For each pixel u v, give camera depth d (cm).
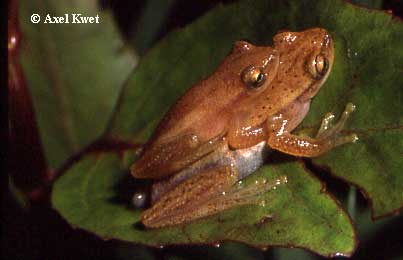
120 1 20
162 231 17
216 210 17
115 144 19
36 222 18
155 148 17
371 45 17
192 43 18
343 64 17
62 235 18
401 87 16
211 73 18
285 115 17
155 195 17
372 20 17
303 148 17
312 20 17
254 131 17
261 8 18
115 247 19
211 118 18
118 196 18
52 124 19
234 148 18
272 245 16
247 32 18
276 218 16
